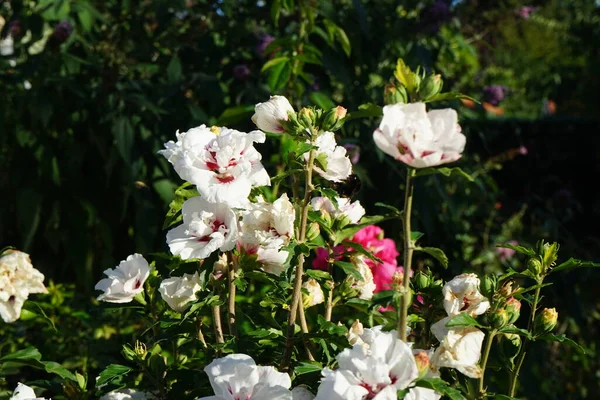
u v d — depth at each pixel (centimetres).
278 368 151
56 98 346
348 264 154
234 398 128
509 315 143
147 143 342
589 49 916
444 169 124
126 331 258
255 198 153
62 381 184
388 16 389
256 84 364
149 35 390
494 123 747
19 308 171
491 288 149
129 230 367
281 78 305
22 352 160
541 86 939
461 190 399
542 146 752
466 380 153
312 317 214
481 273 442
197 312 157
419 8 398
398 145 120
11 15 372
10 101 375
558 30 1038
